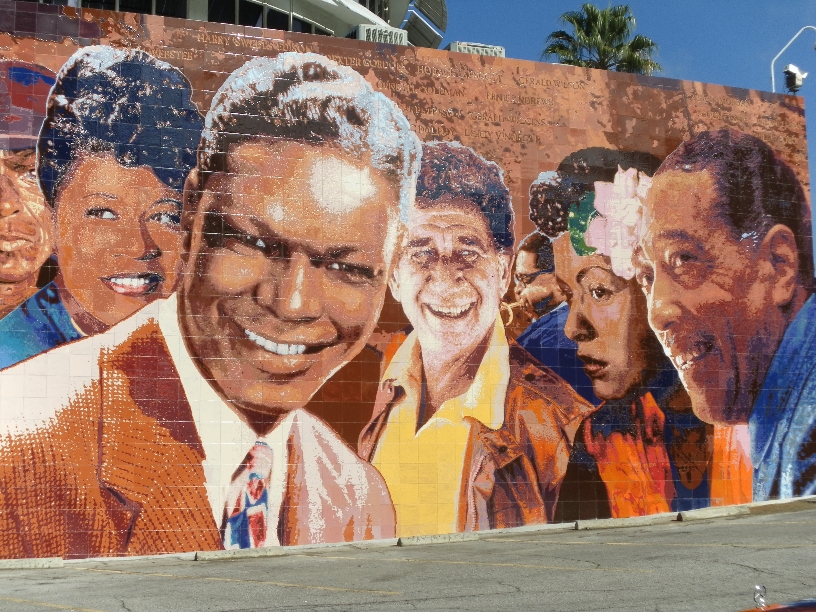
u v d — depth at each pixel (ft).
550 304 66.13
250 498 58.65
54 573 49.42
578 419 65.67
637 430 66.95
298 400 60.29
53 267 56.70
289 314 60.64
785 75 78.69
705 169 71.10
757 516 63.77
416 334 63.00
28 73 57.52
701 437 68.33
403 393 62.34
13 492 54.60
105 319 57.26
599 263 67.56
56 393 55.93
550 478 64.54
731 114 72.38
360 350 61.82
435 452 62.49
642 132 69.92
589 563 43.52
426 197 64.34
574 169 67.92
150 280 58.29
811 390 71.67
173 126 59.77
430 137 65.00
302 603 34.96
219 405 58.75
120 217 58.13
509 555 48.91
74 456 55.77
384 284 62.75
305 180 61.93
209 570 48.57
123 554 55.88
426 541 59.52
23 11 57.88
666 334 68.49
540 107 67.72
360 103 63.72
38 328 56.08
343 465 60.59
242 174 60.75
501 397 64.23
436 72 65.77
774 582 35.88
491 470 63.41
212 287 59.36
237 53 61.57
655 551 46.75
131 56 59.52
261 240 60.64
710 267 70.13
